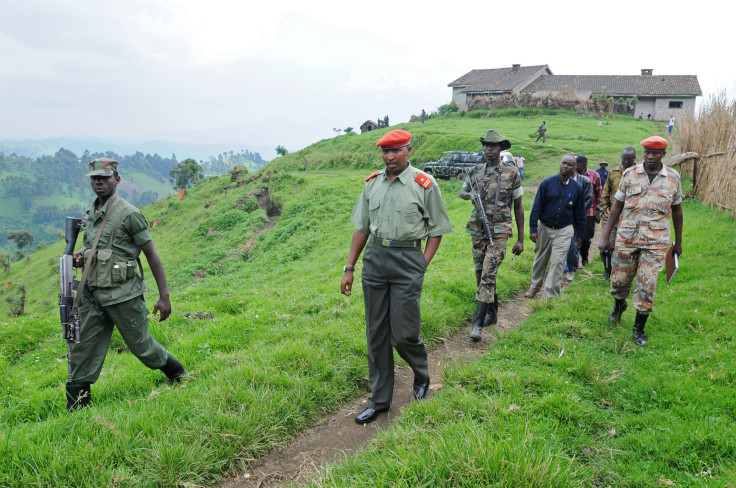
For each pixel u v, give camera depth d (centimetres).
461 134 4025
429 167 2659
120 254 379
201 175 9850
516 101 5631
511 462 259
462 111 5950
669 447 303
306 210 2520
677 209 512
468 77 6850
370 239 383
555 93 5803
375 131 5481
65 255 376
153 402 375
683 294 643
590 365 421
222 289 1080
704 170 1344
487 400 359
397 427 335
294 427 364
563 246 654
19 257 7394
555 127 4381
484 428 314
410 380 452
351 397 418
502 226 560
